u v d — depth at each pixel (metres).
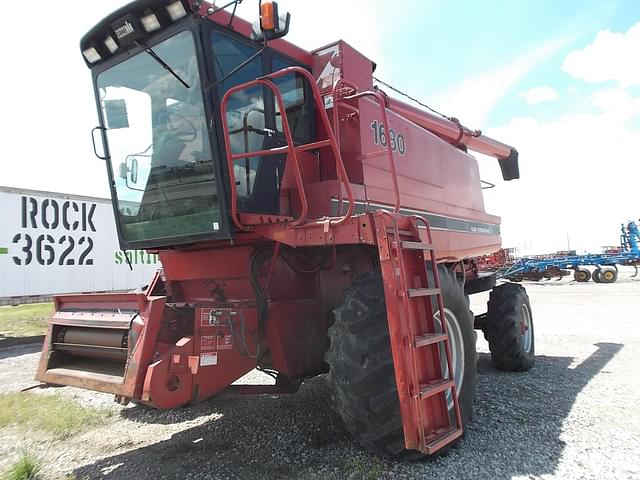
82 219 11.44
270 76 2.92
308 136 3.94
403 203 4.48
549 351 6.88
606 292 16.64
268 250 3.57
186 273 3.97
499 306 5.65
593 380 5.11
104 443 3.61
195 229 3.35
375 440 2.86
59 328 3.55
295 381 3.65
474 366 3.73
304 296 3.78
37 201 10.59
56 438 3.73
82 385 3.09
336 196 3.55
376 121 4.22
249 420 4.03
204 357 2.90
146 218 3.66
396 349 2.72
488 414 4.01
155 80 3.41
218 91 3.19
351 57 4.07
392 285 2.76
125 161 3.74
